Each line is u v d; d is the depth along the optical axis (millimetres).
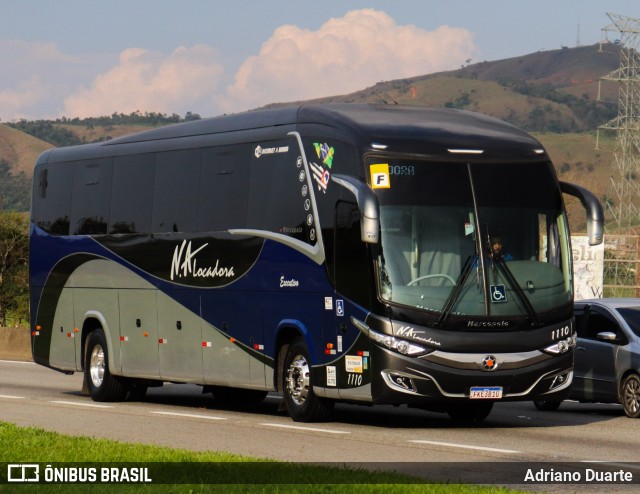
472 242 21031
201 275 25609
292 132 23047
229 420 23406
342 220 21453
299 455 17438
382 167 20984
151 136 27906
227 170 25016
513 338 20891
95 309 29406
